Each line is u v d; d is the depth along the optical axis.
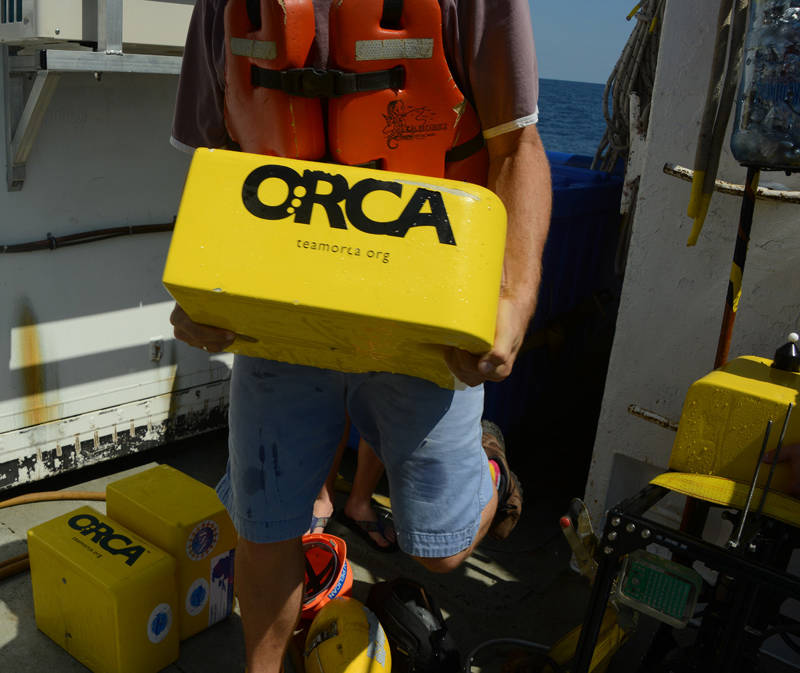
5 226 2.47
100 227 2.69
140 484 2.28
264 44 1.26
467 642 2.24
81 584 1.97
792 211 2.06
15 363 2.61
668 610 1.54
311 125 1.32
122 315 2.83
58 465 2.81
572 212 3.22
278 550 1.68
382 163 1.36
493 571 2.60
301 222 1.04
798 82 1.67
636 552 1.57
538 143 1.46
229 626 2.28
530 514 2.99
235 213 1.06
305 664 1.94
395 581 2.15
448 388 1.52
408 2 1.22
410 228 1.02
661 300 2.32
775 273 2.11
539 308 3.28
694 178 1.95
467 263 1.01
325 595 2.14
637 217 2.32
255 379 1.60
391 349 1.19
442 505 1.66
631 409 2.39
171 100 2.77
